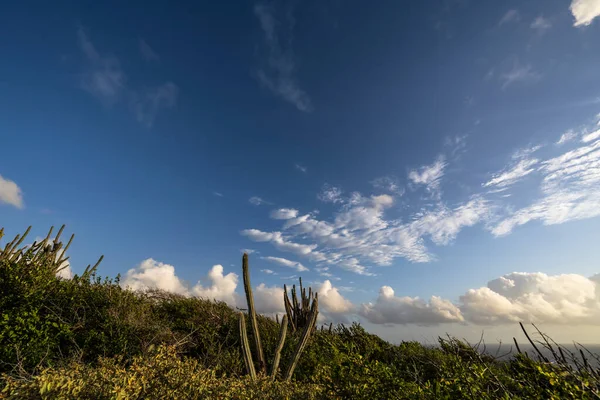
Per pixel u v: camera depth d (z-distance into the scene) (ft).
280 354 22.65
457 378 14.51
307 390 13.00
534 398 13.02
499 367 18.21
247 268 23.41
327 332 32.32
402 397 13.75
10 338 17.08
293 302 35.12
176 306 30.99
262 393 11.94
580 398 11.78
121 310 23.73
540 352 14.82
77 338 20.36
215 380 11.53
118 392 8.68
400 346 27.27
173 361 11.60
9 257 22.71
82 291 24.20
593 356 13.21
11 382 9.11
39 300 21.02
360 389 13.64
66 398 8.43
